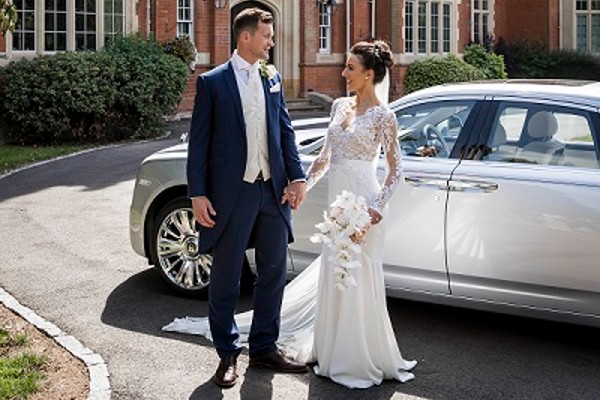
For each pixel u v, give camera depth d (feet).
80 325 17.42
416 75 74.95
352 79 14.89
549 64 91.09
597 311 15.16
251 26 14.23
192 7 64.39
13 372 14.46
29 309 18.43
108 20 58.18
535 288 15.65
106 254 23.80
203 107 14.11
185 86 58.39
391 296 17.43
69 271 21.88
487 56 82.17
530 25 95.66
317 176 15.66
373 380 14.37
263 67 14.57
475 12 89.25
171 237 19.83
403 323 17.81
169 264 19.89
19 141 52.21
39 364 15.03
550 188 15.42
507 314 17.07
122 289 20.26
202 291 19.38
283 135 14.90
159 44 57.72
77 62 50.55
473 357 15.71
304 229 18.35
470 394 13.91
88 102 50.72
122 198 33.30
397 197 16.94
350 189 14.89
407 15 78.02
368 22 75.72
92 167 42.19
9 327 17.11
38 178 38.65
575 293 15.28
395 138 14.62
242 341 16.38
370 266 14.42
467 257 16.22
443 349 16.15
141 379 14.44
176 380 14.44
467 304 16.56
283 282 15.06
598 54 95.81
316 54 71.36
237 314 18.12
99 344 16.22
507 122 16.60
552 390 14.06
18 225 27.81
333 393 13.94
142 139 54.90
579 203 15.10
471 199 16.12
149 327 17.37
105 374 14.60
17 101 49.96
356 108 15.20
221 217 14.20
